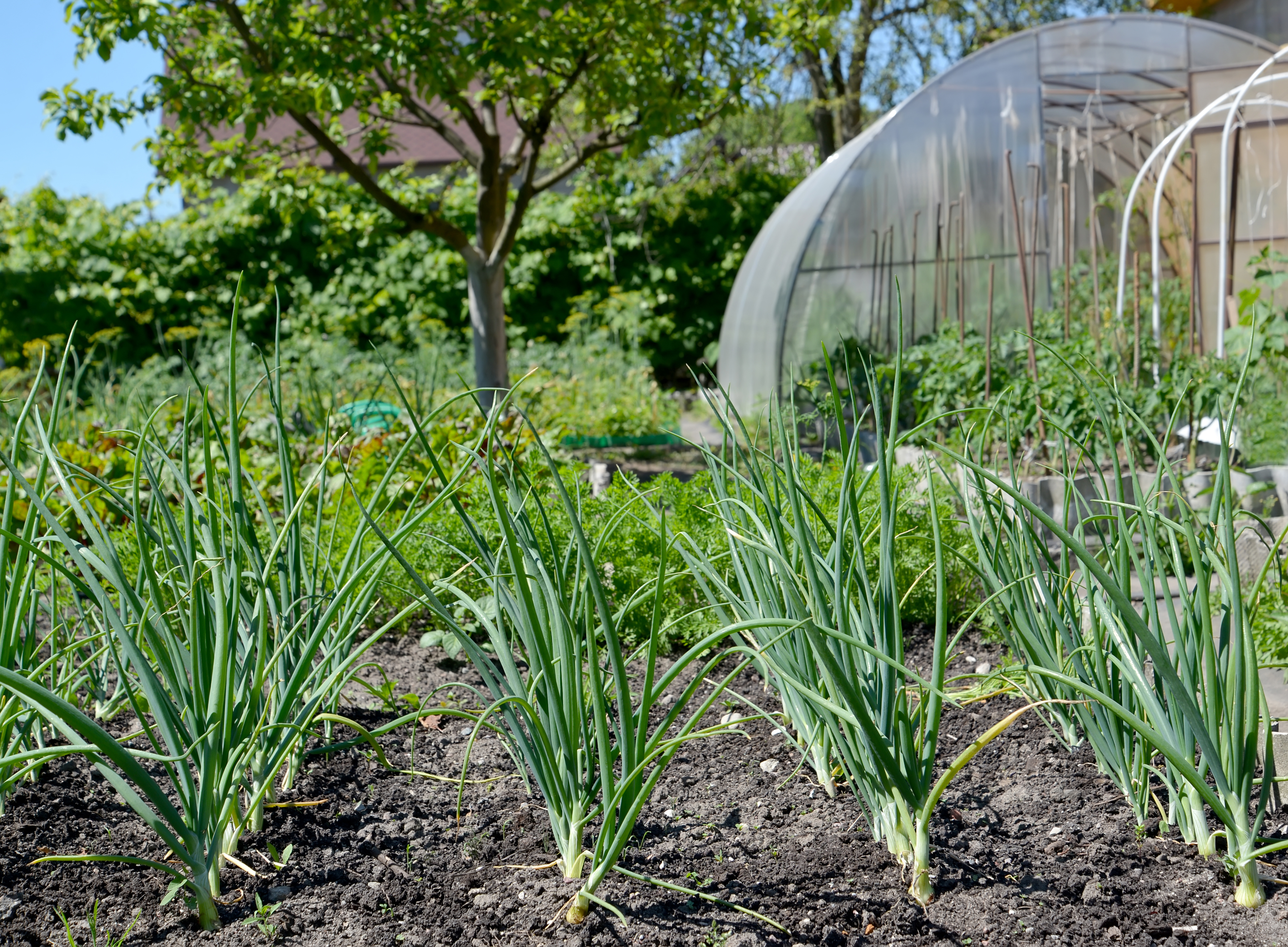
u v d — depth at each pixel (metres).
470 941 1.78
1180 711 1.90
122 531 3.46
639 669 3.23
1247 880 1.79
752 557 2.27
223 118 7.85
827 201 8.36
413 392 7.97
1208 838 1.95
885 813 1.99
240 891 1.91
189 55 7.96
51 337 12.24
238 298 2.08
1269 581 2.91
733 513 2.46
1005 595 2.24
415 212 8.69
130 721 2.66
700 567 2.27
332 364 9.73
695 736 1.91
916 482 3.77
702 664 3.23
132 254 13.46
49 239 13.25
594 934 1.78
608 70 8.12
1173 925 1.76
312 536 3.54
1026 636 2.20
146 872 1.97
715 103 9.27
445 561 3.53
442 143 17.92
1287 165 7.82
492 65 7.45
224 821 1.85
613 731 2.63
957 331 7.52
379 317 13.61
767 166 15.22
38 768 2.29
